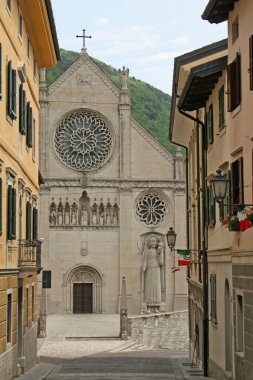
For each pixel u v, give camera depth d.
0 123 27.56
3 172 28.33
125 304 73.94
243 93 24.02
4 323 29.14
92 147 88.06
